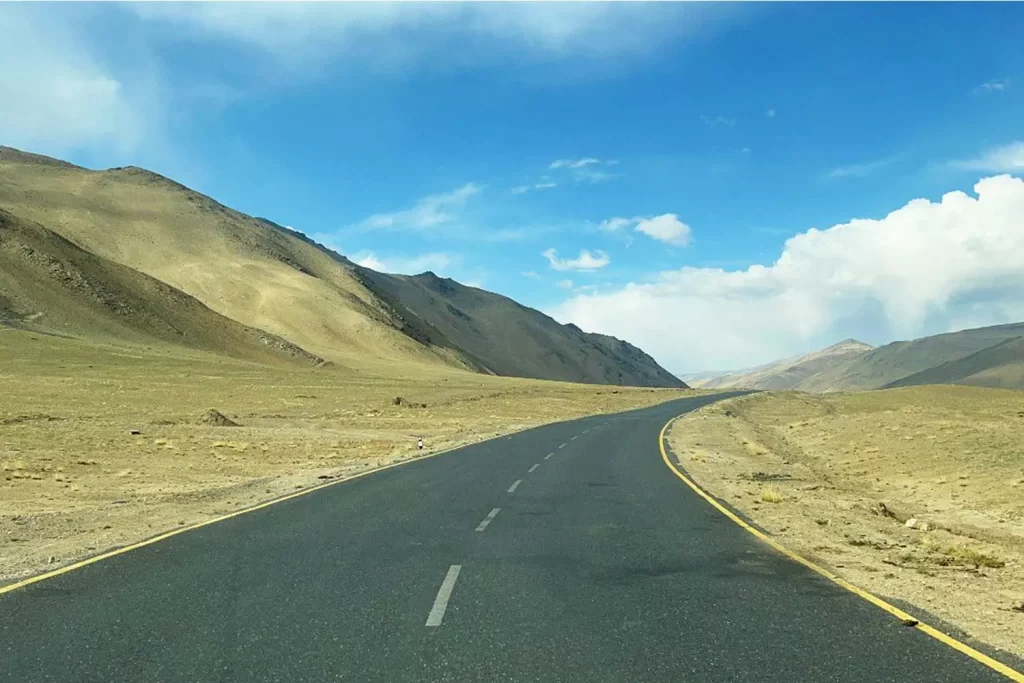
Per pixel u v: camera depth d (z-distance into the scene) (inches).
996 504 630.5
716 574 369.1
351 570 377.1
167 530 494.6
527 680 227.1
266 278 7219.5
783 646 258.7
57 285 4274.1
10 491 703.7
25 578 359.3
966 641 263.9
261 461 1037.8
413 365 6053.2
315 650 254.5
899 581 360.2
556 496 657.0
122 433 1350.9
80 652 252.5
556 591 335.6
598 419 2023.9
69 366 2815.0
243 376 3132.4
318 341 6314.0
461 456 1040.8
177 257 7199.8
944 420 1283.2
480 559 403.5
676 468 889.5
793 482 792.3
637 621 289.1
